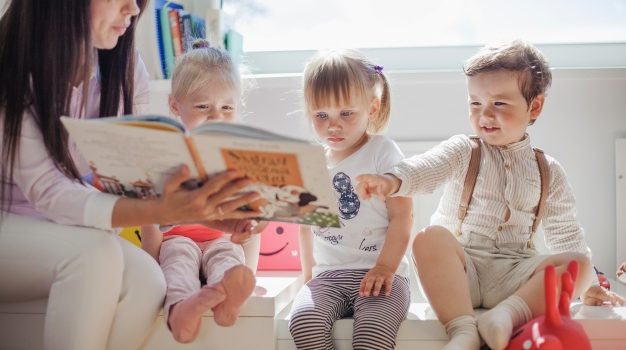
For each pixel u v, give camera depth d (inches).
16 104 44.4
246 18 77.9
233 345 48.3
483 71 54.9
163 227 55.4
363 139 57.2
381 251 52.7
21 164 44.6
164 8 70.5
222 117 59.2
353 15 76.9
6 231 44.4
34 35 45.1
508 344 44.3
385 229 55.2
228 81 59.1
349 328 48.9
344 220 55.6
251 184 40.4
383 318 47.3
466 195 55.9
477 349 45.8
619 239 68.0
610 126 68.8
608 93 68.7
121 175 42.2
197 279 52.2
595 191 68.9
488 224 55.7
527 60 54.7
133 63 52.6
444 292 48.4
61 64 45.2
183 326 45.5
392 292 50.6
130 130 38.4
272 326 48.1
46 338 42.9
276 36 77.9
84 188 45.0
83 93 47.7
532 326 43.3
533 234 56.2
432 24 76.3
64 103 45.5
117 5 47.4
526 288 49.1
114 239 44.7
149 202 41.9
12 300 47.9
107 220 43.1
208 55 59.7
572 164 69.1
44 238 43.7
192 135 37.9
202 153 38.7
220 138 37.6
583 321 47.8
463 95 69.7
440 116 70.0
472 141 56.7
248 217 43.8
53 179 44.8
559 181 56.6
